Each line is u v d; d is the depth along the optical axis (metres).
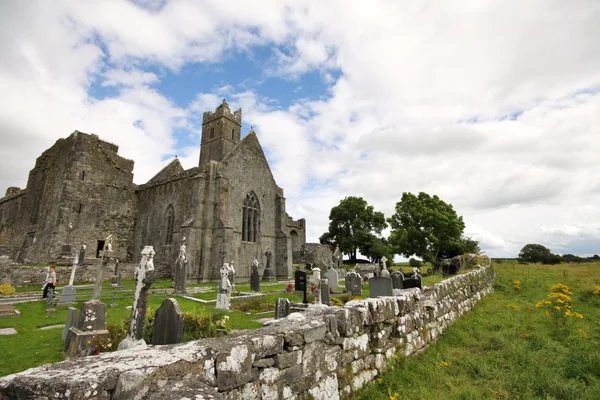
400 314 7.23
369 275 28.08
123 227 38.41
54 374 2.49
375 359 6.00
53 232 33.03
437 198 36.94
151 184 39.00
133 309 7.39
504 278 20.38
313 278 12.50
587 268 21.08
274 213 38.47
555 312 10.26
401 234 34.34
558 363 6.98
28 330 10.38
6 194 50.81
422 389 5.51
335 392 4.80
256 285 21.83
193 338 8.49
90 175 36.53
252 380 3.57
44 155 41.62
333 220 65.31
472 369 6.77
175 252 32.06
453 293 11.72
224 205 31.28
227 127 48.38
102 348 7.41
